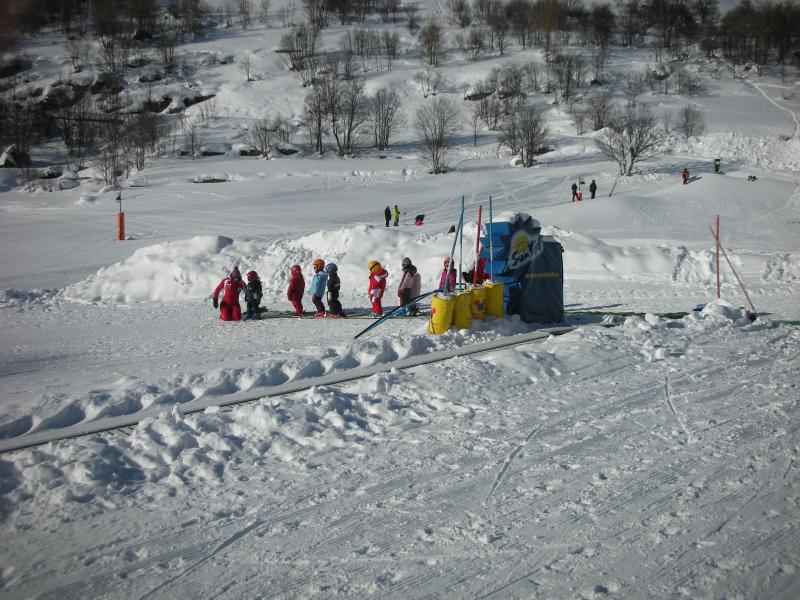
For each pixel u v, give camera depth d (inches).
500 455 248.2
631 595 166.7
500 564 180.9
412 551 188.1
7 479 233.6
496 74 4190.5
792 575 172.9
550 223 1642.5
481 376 334.3
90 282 911.7
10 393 390.9
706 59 4712.1
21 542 197.0
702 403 298.2
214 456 251.8
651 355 378.3
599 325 475.5
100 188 2662.4
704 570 175.8
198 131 3688.5
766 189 1891.0
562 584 171.8
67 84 3725.4
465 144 3459.6
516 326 484.1
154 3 4685.0
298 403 296.7
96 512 214.1
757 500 210.1
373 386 319.0
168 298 869.8
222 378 342.6
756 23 4746.6
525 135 2997.0
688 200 1818.4
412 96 4249.5
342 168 2984.7
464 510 209.5
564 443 257.6
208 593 172.1
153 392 326.3
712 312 477.7
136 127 3203.7
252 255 924.6
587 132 3484.3
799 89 4119.1
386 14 5940.0
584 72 4249.5
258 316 668.7
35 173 2918.3
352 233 920.3
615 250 874.1
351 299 783.1
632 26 5157.5
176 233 1660.9
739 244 1284.4
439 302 446.6
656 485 221.8
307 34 4923.7
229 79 4500.5
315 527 202.2
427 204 2063.2
